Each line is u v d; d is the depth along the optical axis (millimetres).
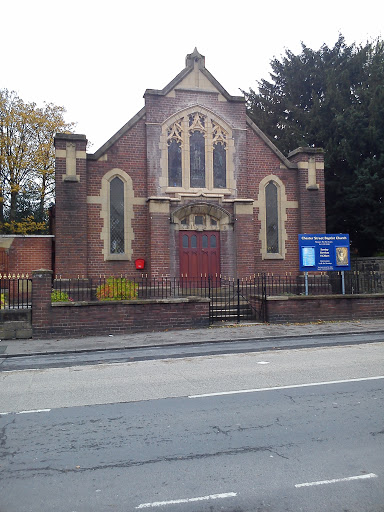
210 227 19297
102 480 4594
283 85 33219
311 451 5180
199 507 4078
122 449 5332
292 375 8672
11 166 30375
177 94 19297
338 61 29766
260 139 20391
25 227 30562
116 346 12383
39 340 13555
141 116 18953
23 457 5172
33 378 9031
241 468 4793
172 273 18609
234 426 6008
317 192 20500
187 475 4660
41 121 30250
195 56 19578
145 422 6230
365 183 23328
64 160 17609
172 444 5449
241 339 13195
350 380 8203
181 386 8062
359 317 16750
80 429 6020
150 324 14789
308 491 4320
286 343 12547
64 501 4219
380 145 23750
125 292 15492
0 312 13734
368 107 24234
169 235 18641
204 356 10906
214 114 19625
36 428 6098
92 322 14227
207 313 15352
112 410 6797
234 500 4184
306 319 16297
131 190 18688
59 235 17344
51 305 13922
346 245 17641
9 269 18266
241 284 18984
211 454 5145
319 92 30719
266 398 7219
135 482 4539
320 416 6328
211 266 19188
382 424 5988
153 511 4031
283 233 20281
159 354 11344
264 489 4363
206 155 19469
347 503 4117
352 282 20219
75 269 17422
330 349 11398
